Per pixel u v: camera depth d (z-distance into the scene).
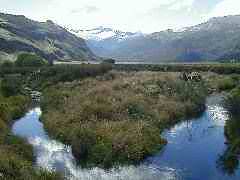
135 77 78.75
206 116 52.25
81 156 34.25
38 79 91.38
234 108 47.66
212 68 109.31
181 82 71.00
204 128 45.31
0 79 90.38
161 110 49.50
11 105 58.12
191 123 47.97
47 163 32.56
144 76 81.12
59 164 32.38
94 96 55.19
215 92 73.69
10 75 100.62
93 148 34.53
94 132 37.44
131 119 43.22
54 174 27.41
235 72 103.69
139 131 38.12
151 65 124.19
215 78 88.88
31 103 67.19
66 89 70.62
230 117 48.25
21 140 37.38
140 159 33.62
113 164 32.38
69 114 47.19
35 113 57.56
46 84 84.31
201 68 112.00
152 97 56.44
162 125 44.91
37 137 41.91
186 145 38.12
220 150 36.53
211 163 32.81
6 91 71.00
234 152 35.62
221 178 29.31
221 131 43.84
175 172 30.69
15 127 47.09
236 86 75.56
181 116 50.59
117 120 43.00
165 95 59.25
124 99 50.84
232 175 29.94
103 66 90.62
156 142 37.69
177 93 61.19
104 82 72.38
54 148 37.47
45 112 55.38
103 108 45.69
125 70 111.06
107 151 33.75
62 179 27.69
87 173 30.30
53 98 62.69
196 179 29.12
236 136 40.47
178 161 33.44
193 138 40.78
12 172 25.06
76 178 28.97
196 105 56.41
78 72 86.06
